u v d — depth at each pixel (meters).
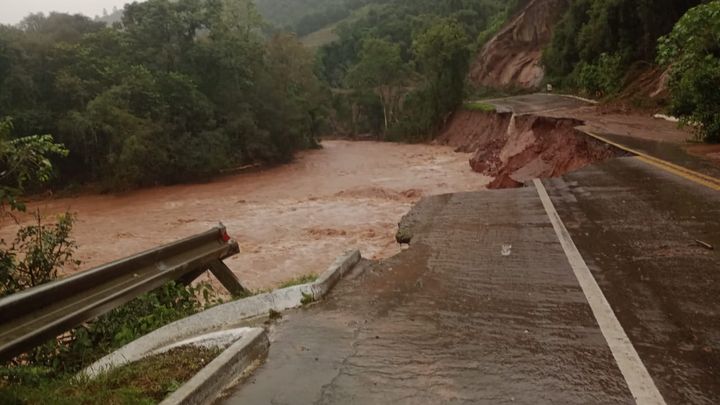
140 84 32.19
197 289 6.72
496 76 74.75
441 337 4.31
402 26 95.38
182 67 36.69
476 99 66.38
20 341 3.84
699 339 3.98
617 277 5.51
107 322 5.61
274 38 54.44
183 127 33.97
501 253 6.79
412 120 62.88
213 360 3.79
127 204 27.11
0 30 36.06
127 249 17.33
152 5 36.78
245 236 18.00
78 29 52.69
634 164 12.91
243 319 5.08
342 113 78.06
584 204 9.30
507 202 10.12
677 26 15.80
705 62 14.90
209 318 5.09
